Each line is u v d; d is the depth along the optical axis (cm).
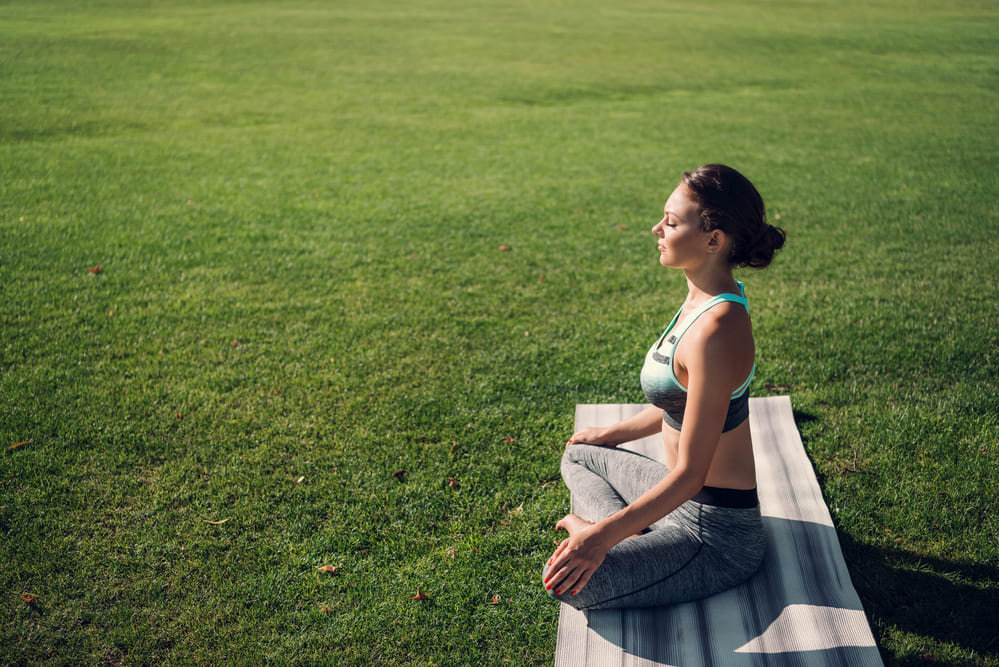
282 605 298
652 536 261
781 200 881
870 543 319
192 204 848
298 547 329
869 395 439
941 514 334
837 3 3691
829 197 889
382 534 337
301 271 656
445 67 1972
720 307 233
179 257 681
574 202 881
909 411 418
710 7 3509
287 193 903
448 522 345
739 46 2389
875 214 818
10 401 437
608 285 631
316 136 1234
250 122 1329
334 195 900
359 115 1413
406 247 721
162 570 315
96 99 1452
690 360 235
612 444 314
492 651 277
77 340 517
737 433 250
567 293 615
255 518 346
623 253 710
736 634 255
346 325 551
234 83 1691
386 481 374
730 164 1062
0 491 358
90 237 725
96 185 913
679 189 245
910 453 381
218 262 671
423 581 310
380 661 273
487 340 529
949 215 808
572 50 2278
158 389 457
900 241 727
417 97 1602
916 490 352
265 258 685
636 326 553
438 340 528
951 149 1135
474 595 302
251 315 566
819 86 1777
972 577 298
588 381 471
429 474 379
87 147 1104
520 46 2333
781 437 384
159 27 2481
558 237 756
